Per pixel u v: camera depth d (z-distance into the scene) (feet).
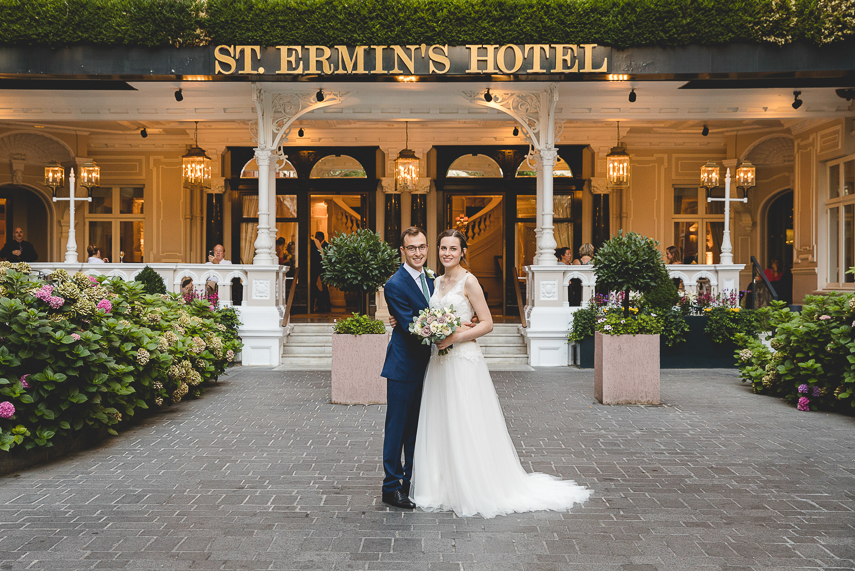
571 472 16.08
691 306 35.47
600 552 11.29
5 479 15.44
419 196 48.83
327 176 49.21
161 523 12.62
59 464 16.75
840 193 40.32
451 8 32.27
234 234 49.26
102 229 51.16
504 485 13.56
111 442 19.04
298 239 49.16
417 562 10.89
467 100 36.32
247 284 36.47
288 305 38.45
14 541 11.72
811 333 24.35
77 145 49.55
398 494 13.74
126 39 32.30
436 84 35.19
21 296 18.11
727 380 30.73
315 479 15.52
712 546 11.54
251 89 35.60
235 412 23.39
